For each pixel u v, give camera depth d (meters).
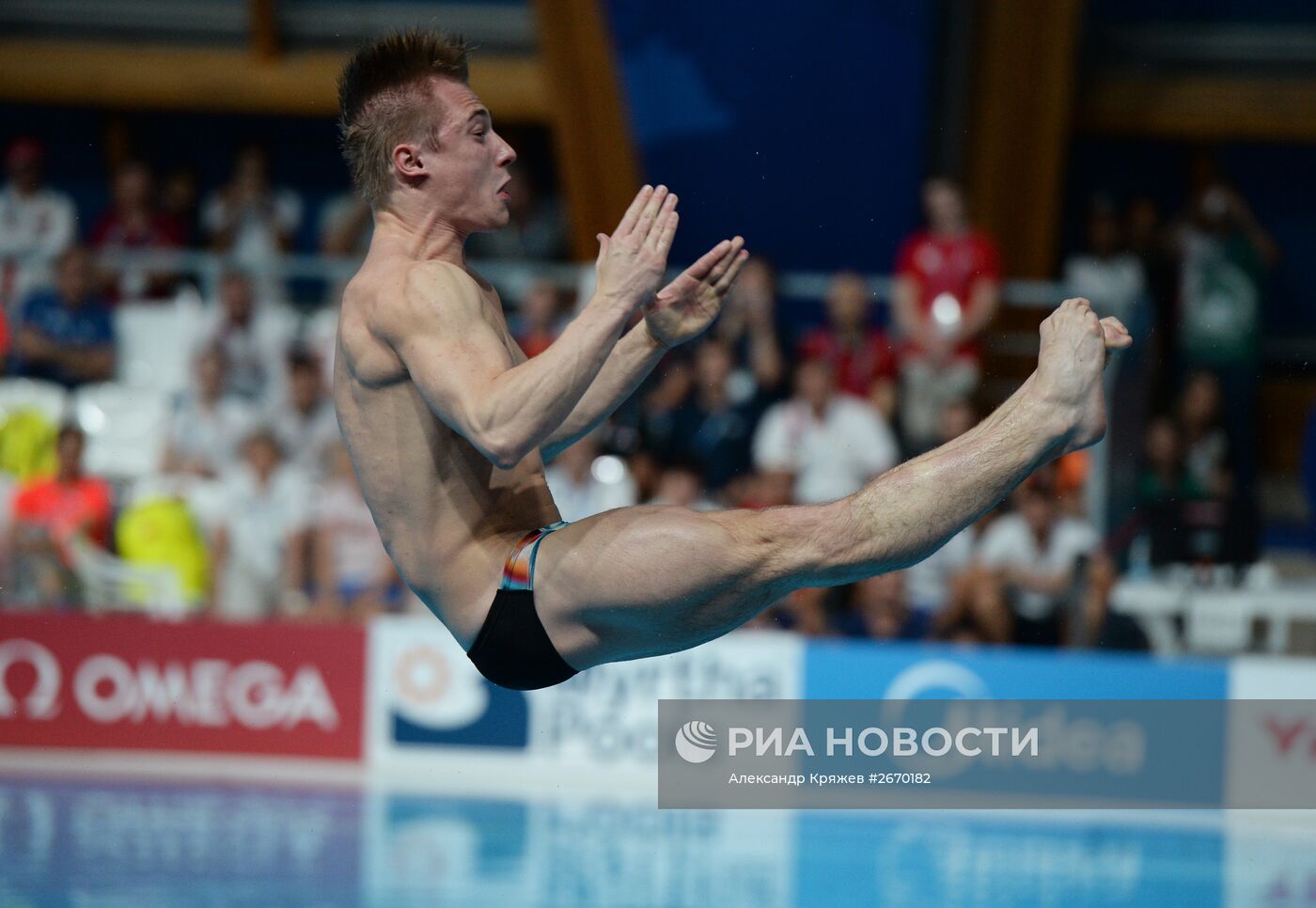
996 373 34.00
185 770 28.98
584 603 10.74
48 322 32.66
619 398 12.45
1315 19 40.72
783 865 22.36
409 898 19.72
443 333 10.52
